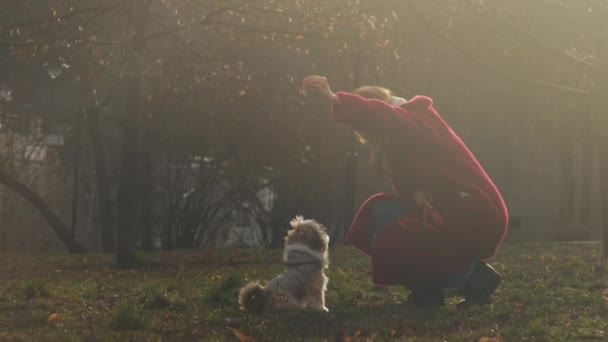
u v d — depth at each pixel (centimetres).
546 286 1034
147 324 711
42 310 865
